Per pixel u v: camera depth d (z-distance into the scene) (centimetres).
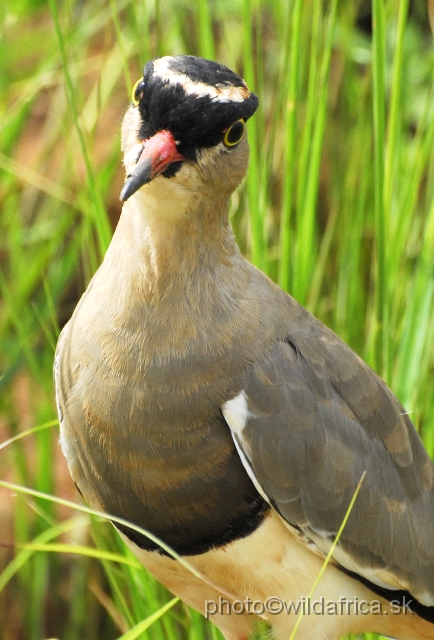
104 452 881
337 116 1333
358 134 1238
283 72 1095
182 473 871
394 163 1101
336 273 1245
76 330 891
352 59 1347
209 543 891
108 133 1475
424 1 1459
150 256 859
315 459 902
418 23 1468
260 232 1058
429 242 1112
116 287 873
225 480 876
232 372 873
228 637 971
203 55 1112
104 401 869
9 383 1194
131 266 865
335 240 1252
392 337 1105
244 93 855
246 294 899
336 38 1401
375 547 934
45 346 1320
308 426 902
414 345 1092
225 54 1391
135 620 1027
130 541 916
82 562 1248
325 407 919
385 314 1043
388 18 1298
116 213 1470
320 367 927
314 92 1077
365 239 1267
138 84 861
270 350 898
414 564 958
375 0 965
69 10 1201
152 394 859
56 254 1406
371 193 1247
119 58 1339
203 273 875
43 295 1313
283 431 888
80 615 1247
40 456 1217
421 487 980
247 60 1056
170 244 859
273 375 891
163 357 860
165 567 916
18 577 1304
